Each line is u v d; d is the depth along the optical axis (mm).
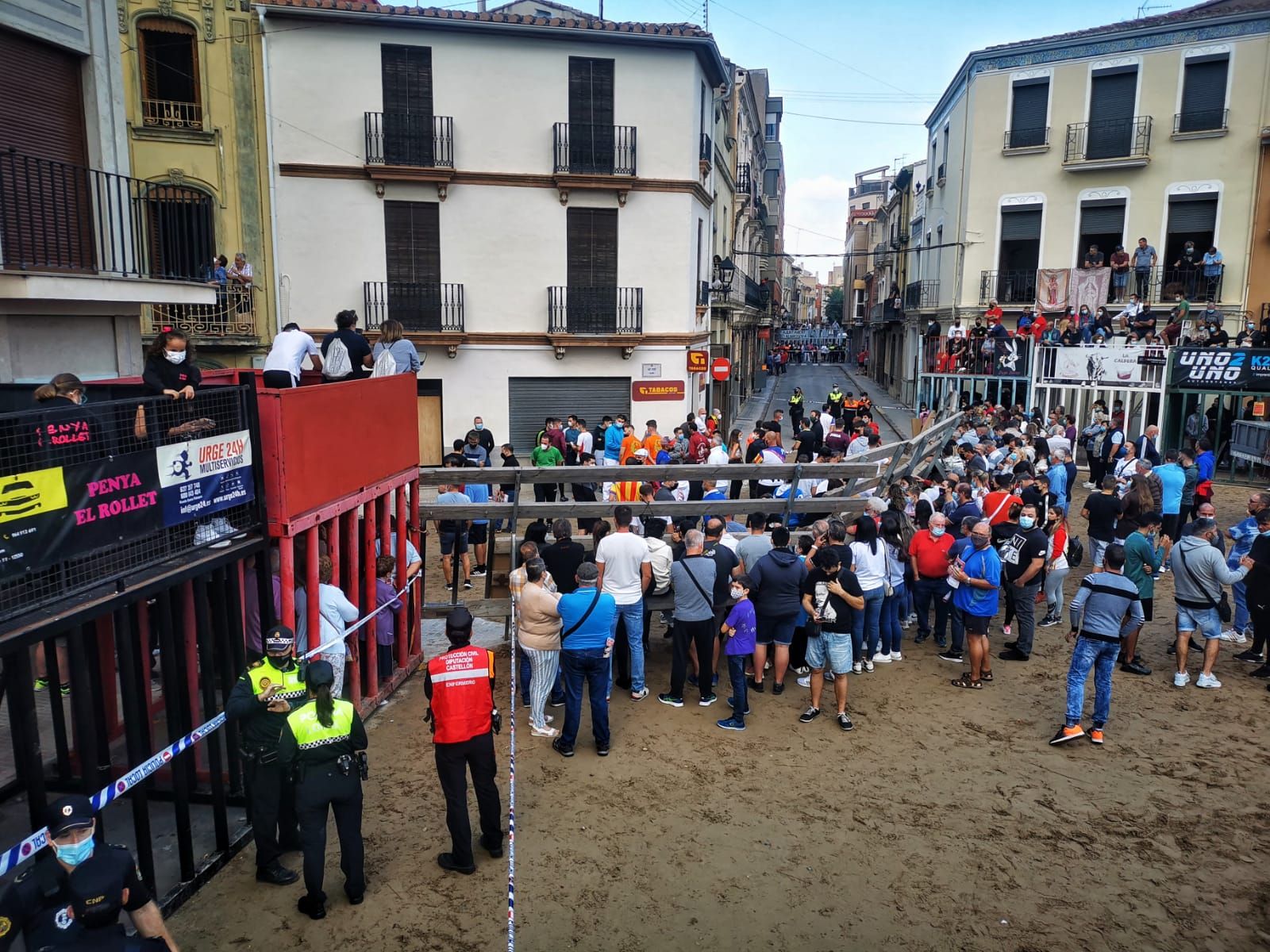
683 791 7363
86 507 5160
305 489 7203
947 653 10461
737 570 9266
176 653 6156
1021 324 24875
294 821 6406
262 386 8602
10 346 8867
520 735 8398
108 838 6520
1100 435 19172
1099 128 26438
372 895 5988
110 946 3971
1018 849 6547
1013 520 11125
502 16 20406
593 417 22281
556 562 8883
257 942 5500
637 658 9156
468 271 20969
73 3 9438
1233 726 8516
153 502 5703
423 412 21406
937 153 33625
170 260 18344
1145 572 9773
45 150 9320
